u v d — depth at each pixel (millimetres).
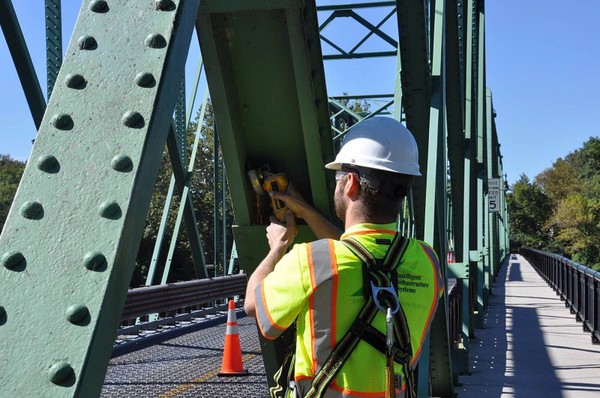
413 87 5539
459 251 8984
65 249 1494
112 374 8969
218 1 2707
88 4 1824
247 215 3150
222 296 16922
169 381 8484
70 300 1432
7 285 1460
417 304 2080
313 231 2957
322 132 3021
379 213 2102
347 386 1905
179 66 1789
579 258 70938
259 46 2898
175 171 14742
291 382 2062
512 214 102062
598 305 10797
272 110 3031
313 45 2877
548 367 9008
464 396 7324
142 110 1642
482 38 13922
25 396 1338
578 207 71125
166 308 13961
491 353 10148
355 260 1975
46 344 1388
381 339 1940
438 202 5512
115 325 1513
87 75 1711
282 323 1962
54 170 1594
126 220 1521
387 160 2104
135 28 1764
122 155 1589
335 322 1932
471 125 10633
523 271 36250
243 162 3092
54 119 1649
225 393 7777
